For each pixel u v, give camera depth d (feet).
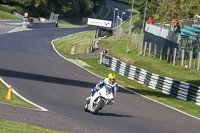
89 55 403.75
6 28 575.79
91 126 86.07
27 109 99.71
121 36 555.28
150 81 243.60
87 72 263.70
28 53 334.85
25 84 171.94
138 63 311.27
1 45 371.35
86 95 164.86
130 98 173.99
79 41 563.07
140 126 98.99
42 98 138.00
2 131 63.87
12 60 268.00
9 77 188.65
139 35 541.34
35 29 644.69
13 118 81.61
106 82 105.19
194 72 261.85
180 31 310.65
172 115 140.46
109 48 451.94
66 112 106.01
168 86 221.87
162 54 323.57
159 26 349.61
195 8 232.12
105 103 106.52
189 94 199.72
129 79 271.08
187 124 121.80
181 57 298.35
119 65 296.51
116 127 90.22
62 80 205.26
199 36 289.53
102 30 612.70
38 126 76.74
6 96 122.42
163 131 96.68
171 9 489.67
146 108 149.59
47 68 252.42
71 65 290.97
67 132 73.31
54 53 379.96
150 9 523.70
